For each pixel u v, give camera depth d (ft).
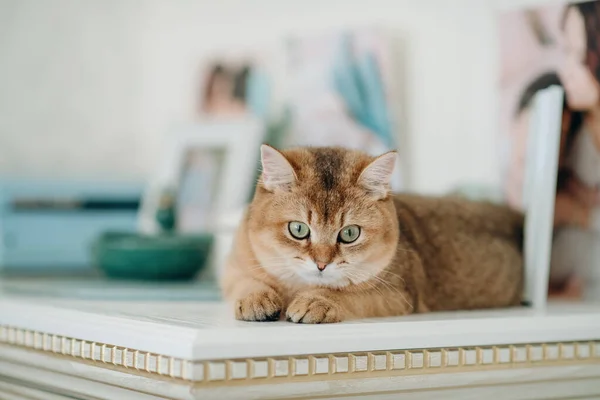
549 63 3.49
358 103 4.00
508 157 3.61
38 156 4.95
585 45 3.38
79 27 5.02
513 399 2.80
